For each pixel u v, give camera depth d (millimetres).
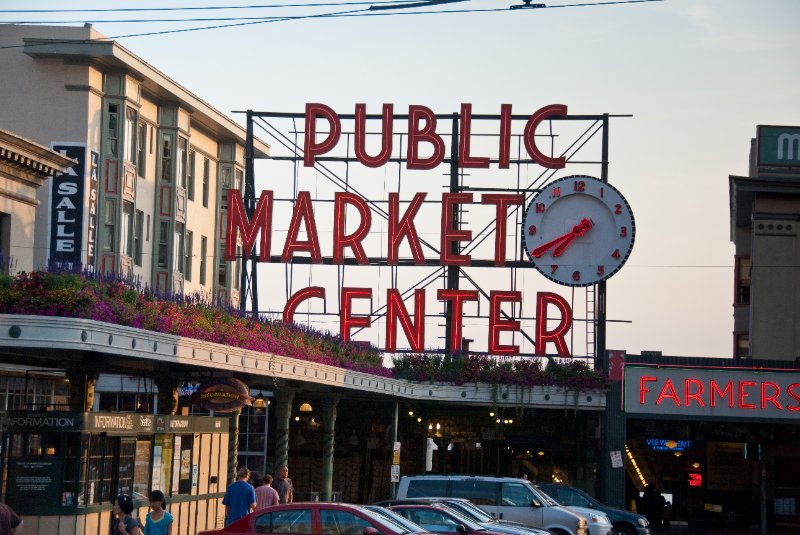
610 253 52688
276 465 38375
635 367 49062
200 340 29016
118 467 26422
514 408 50875
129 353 25828
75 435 24891
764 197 56031
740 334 59656
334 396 42375
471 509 28656
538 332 52031
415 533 21688
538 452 53406
